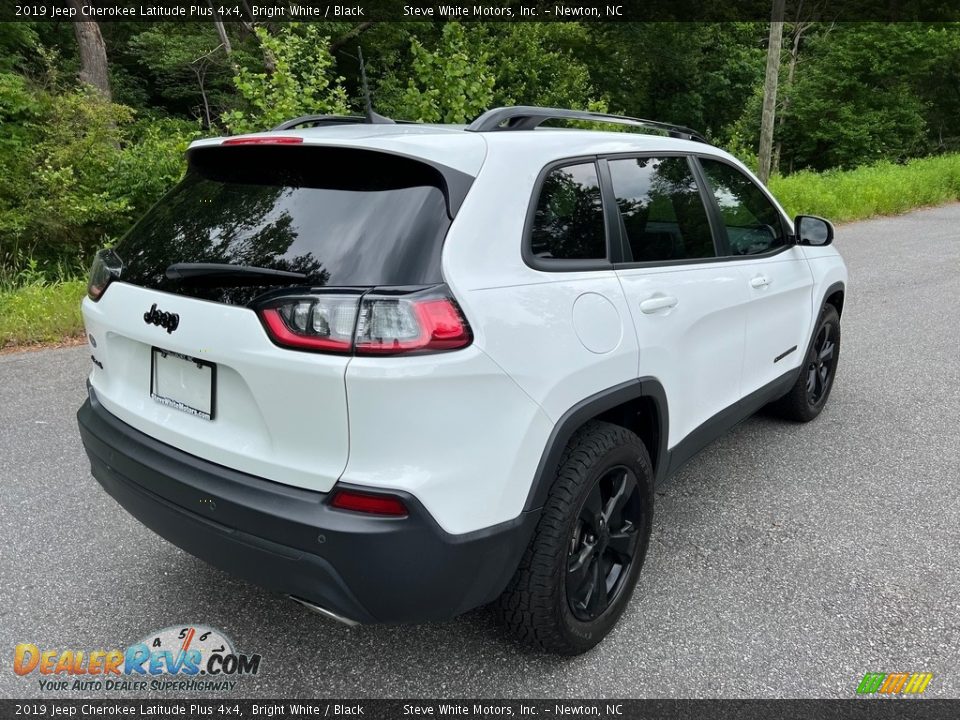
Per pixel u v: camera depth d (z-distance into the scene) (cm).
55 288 825
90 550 323
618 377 253
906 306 827
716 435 349
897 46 3038
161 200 267
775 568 316
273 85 1122
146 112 2453
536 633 240
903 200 1856
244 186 241
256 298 203
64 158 1249
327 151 221
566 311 233
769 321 381
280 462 205
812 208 1652
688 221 317
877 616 284
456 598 211
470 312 203
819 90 3177
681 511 366
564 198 250
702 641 269
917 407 513
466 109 1169
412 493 195
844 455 434
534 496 223
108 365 260
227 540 212
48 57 1431
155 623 277
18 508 356
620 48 3497
